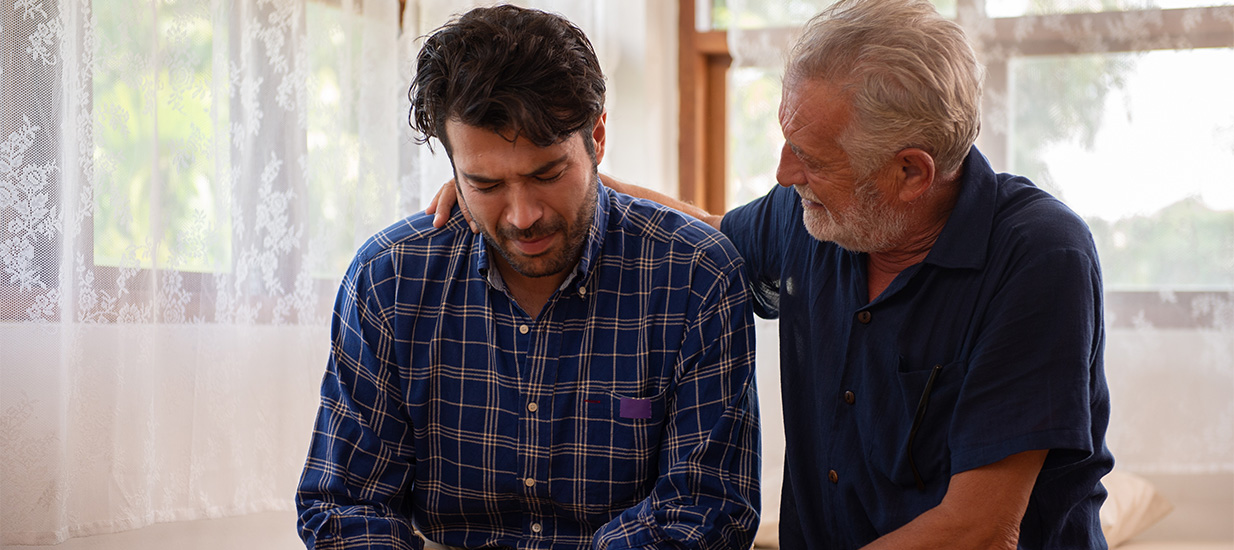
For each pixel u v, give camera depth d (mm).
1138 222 2605
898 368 1197
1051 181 2656
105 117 1669
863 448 1239
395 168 2191
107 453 1657
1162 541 2496
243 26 1914
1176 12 2580
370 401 1279
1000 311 1123
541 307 1306
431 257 1321
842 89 1115
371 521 1200
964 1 2701
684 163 3027
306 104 2014
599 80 1165
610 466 1272
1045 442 1059
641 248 1326
